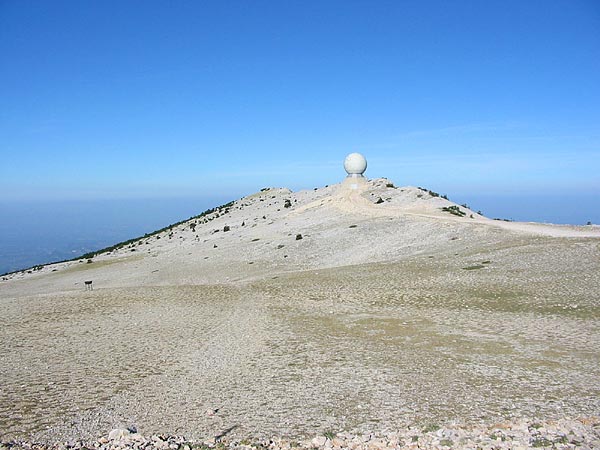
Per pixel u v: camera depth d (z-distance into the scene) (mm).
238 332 25516
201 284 47094
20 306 36000
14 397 16656
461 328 23906
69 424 14117
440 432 12203
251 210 112000
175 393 16578
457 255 43219
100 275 66688
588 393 14945
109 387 17469
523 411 13680
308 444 11867
